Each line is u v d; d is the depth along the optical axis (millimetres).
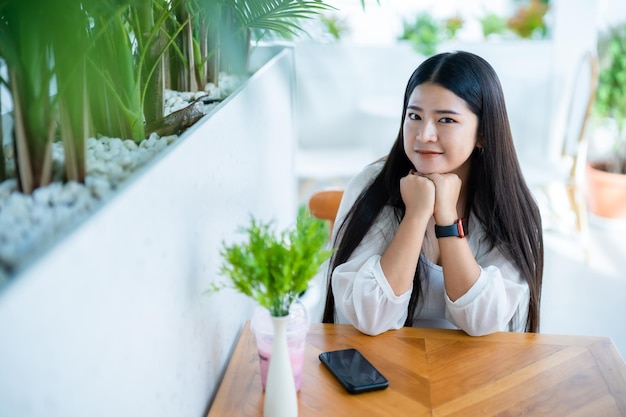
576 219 3246
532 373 1194
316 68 4488
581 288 2998
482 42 4391
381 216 1493
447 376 1183
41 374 536
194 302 998
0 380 479
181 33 1491
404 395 1121
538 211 1521
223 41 1687
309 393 1120
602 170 3711
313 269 931
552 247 3404
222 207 1194
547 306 2846
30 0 759
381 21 4520
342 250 1487
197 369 1025
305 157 4094
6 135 1001
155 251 812
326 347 1273
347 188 1615
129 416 731
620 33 3795
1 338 480
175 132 1199
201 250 1036
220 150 1179
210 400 1115
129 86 1095
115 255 686
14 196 776
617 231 3594
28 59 810
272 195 1979
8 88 812
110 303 673
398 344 1294
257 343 1095
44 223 684
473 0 4613
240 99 1391
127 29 1265
